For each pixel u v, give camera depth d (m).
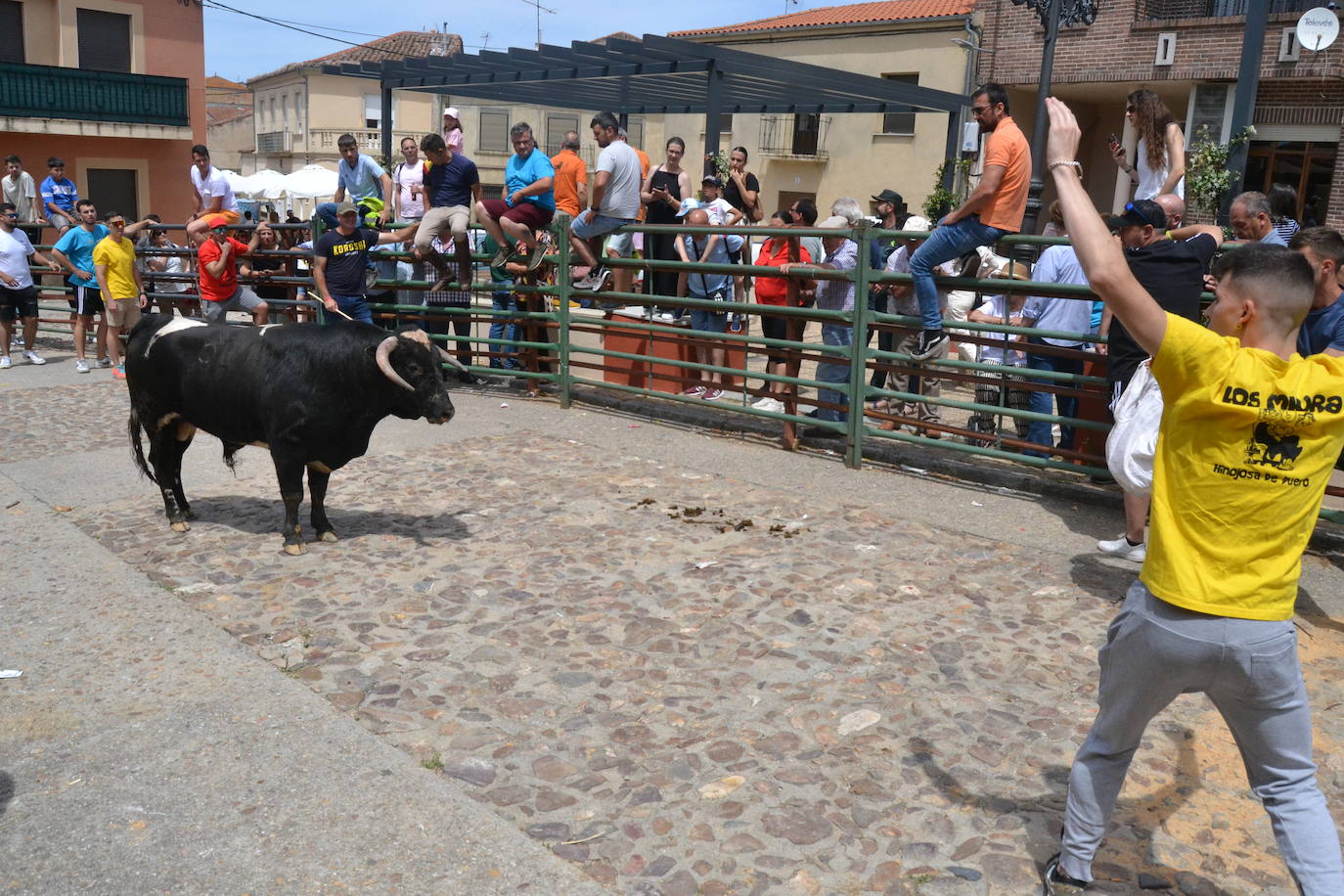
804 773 3.69
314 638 4.78
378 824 3.36
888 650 4.68
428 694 4.26
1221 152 18.25
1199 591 2.51
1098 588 5.42
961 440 8.28
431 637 4.79
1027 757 3.81
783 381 8.05
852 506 6.83
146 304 13.75
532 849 3.23
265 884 3.07
